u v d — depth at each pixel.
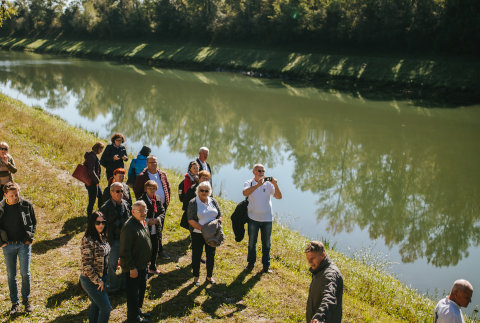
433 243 13.24
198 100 39.53
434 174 20.30
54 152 13.67
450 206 16.41
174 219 9.89
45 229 8.64
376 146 25.19
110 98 39.03
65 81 48.88
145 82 50.78
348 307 7.22
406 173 20.42
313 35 62.41
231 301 6.73
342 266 9.51
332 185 18.67
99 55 83.69
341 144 25.62
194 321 6.08
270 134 27.61
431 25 51.75
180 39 83.06
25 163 12.06
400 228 14.36
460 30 48.84
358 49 58.16
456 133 28.73
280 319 6.39
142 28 88.94
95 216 5.19
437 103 40.22
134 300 5.78
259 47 68.94
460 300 4.64
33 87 43.09
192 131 27.75
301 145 25.38
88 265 5.16
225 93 44.19
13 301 5.89
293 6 64.31
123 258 5.60
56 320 5.81
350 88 48.31
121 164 9.49
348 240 12.95
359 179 19.55
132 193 11.31
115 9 93.69
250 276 7.66
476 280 10.66
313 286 4.64
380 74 49.81
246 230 10.33
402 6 54.69
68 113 30.72
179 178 14.91
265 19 68.88
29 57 79.56
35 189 10.39
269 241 7.81
